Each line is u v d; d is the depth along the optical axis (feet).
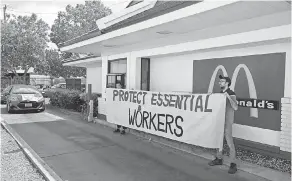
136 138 23.21
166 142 21.24
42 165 15.89
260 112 18.56
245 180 13.53
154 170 15.16
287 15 14.98
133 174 14.57
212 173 14.58
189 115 17.65
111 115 26.09
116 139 22.82
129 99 23.75
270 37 16.14
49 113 40.88
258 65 18.84
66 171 15.08
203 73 23.49
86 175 14.47
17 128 28.14
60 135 24.57
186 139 17.89
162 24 18.57
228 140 14.98
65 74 88.02
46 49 88.58
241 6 14.10
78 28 79.20
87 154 18.40
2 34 81.10
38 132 26.02
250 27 17.20
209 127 16.14
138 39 25.26
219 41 19.51
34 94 42.39
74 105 42.06
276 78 17.65
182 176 14.20
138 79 29.48
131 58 29.96
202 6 15.06
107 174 14.60
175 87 26.96
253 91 19.15
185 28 19.97
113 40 25.85
